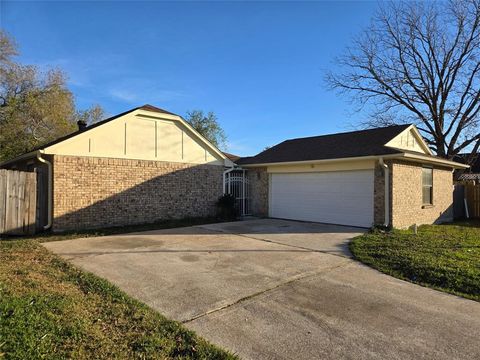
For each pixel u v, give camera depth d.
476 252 7.61
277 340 3.66
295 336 3.76
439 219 15.00
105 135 11.95
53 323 3.68
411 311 4.53
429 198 14.28
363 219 12.24
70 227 11.07
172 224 12.67
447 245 8.41
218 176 15.45
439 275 5.96
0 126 25.42
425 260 6.80
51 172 10.84
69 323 3.72
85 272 5.92
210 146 15.05
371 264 6.88
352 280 5.86
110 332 3.64
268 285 5.48
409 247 8.12
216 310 4.45
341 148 13.81
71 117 30.55
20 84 26.59
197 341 3.52
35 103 26.30
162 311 4.38
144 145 13.00
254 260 7.13
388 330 3.94
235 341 3.62
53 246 8.44
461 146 24.33
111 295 4.76
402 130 14.05
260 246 8.59
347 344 3.59
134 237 9.87
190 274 6.04
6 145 25.69
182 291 5.15
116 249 8.12
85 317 3.95
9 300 4.20
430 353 3.42
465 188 17.67
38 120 26.78
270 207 15.77
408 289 5.46
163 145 13.58
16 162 14.23
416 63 25.00
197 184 14.67
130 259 7.12
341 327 4.00
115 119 12.19
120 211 12.26
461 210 17.45
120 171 12.30
